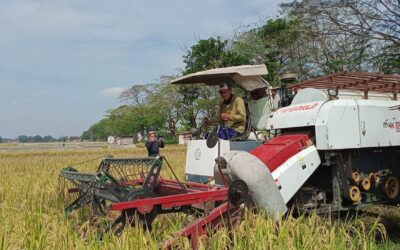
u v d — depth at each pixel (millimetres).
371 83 6871
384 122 5988
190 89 34719
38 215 5605
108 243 4375
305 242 4488
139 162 5480
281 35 25016
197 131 7125
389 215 7422
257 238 4379
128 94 68375
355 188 5801
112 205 4457
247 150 6445
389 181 6242
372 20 20172
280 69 25250
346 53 21969
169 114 57938
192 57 29078
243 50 28016
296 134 6023
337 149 5617
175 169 13500
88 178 5969
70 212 6117
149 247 4270
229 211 4891
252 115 6902
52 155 33594
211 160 6352
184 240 4430
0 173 16828
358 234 4965
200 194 4871
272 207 5086
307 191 5848
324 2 21047
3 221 5758
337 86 6934
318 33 21938
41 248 4602
